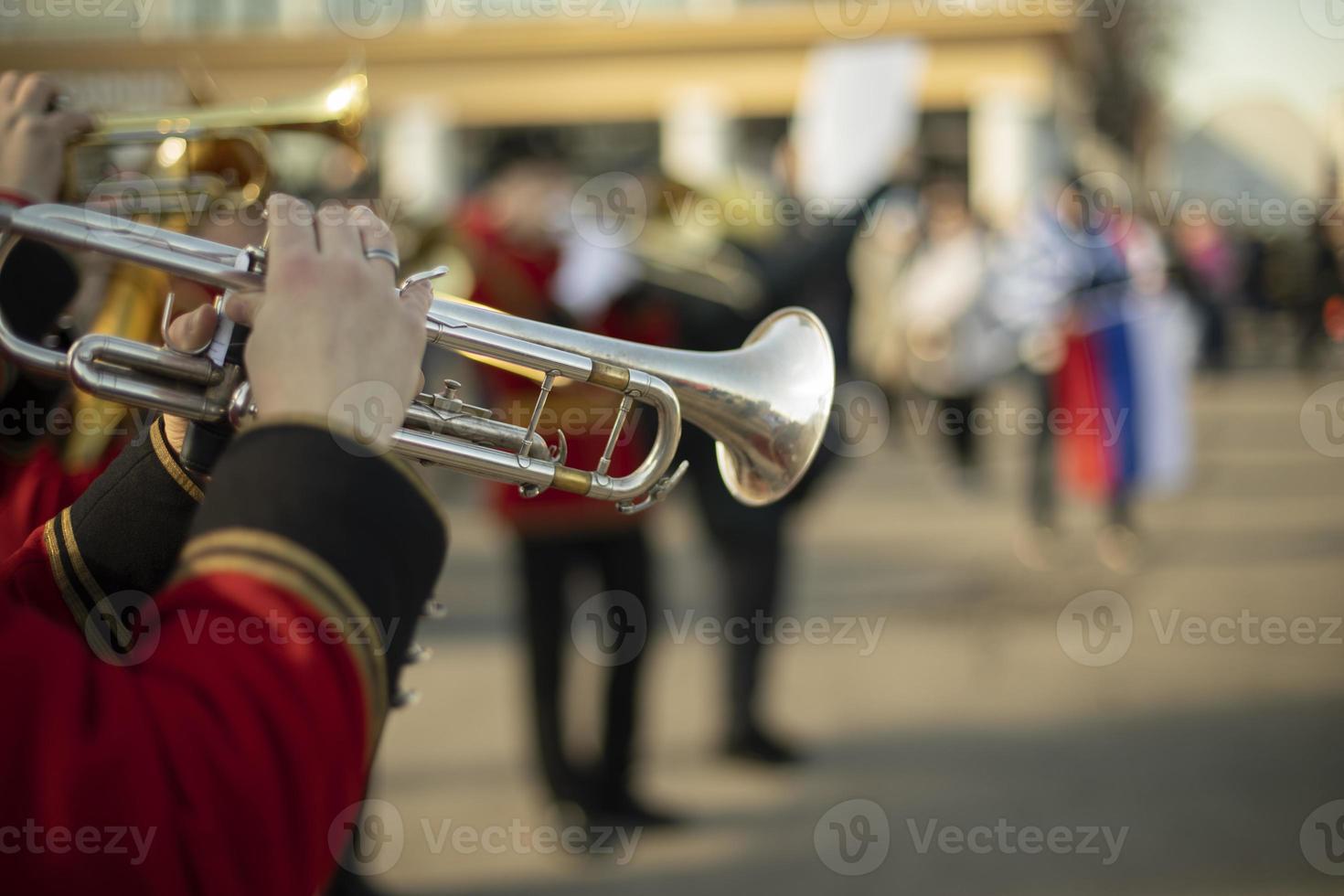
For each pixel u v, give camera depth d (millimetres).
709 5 13062
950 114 12797
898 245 6824
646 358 1323
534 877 2840
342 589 728
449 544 838
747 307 3340
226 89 11594
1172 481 5551
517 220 3102
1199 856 2824
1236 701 3877
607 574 3098
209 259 1037
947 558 5809
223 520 733
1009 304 5898
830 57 3803
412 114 13008
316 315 796
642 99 13320
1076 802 3156
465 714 3924
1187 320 5684
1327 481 7363
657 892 2746
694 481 3473
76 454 1403
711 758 3543
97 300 1592
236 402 1016
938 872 2795
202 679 688
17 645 698
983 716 3809
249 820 671
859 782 3342
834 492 7613
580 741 3383
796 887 2754
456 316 1219
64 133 1581
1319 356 10727
